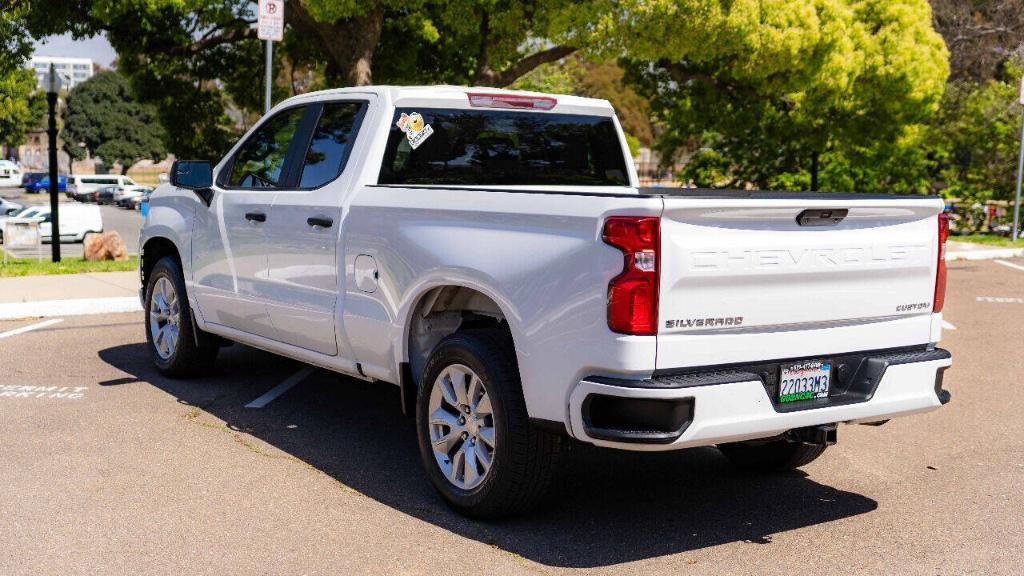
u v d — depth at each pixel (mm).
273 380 7363
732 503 4930
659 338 3828
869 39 18656
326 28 17094
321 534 4332
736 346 4012
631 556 4180
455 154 5594
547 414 4098
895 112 19375
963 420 6734
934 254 4613
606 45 15836
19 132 71625
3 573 3854
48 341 8734
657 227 3777
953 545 4391
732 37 15750
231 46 20578
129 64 19969
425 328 5000
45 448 5512
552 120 5965
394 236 4887
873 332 4438
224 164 6621
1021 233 25078
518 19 16578
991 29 33844
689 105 21047
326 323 5453
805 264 4133
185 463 5309
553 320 4035
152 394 6832
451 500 4586
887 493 5141
